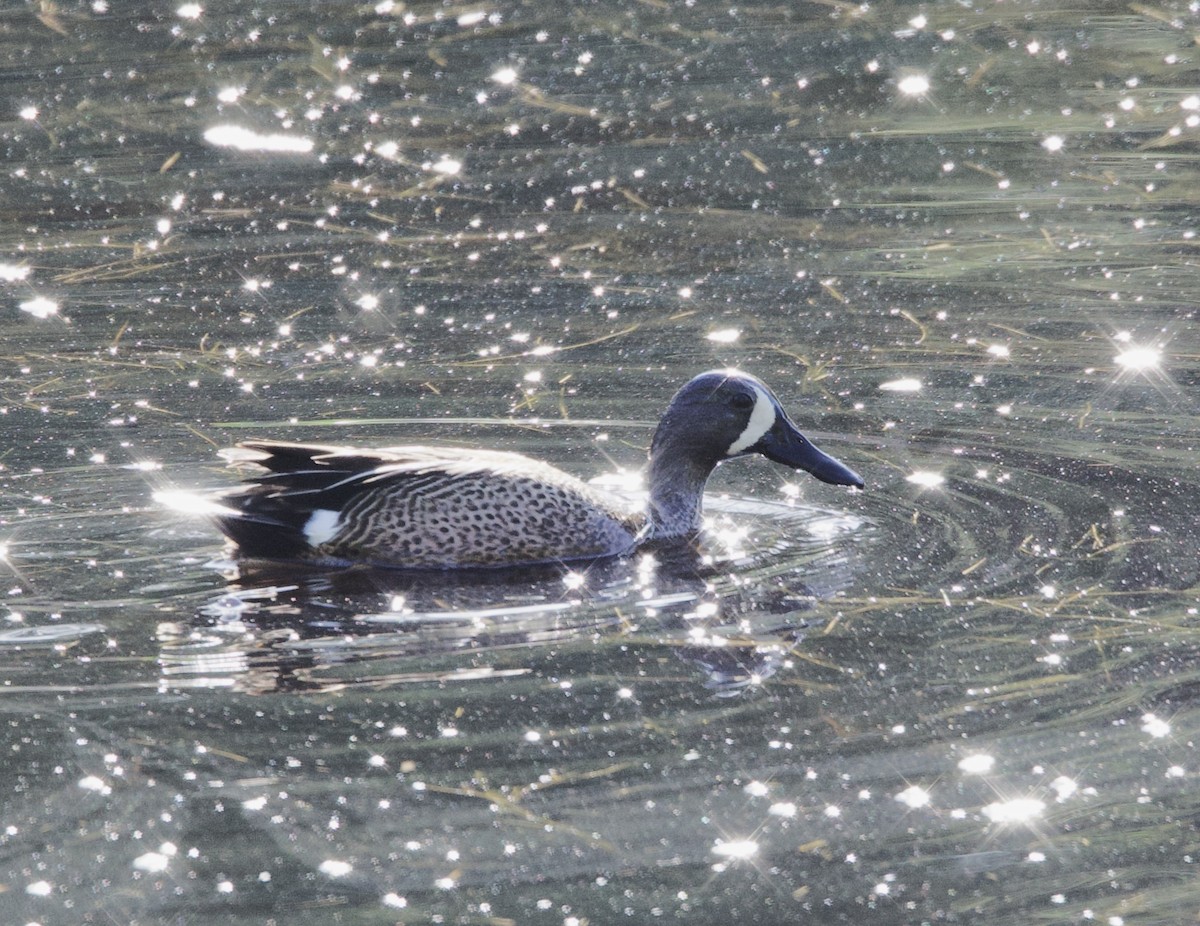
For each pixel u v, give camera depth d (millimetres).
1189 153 21922
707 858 8500
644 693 10086
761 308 17766
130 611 11297
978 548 12289
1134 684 10078
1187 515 12695
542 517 12578
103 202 21156
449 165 22234
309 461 12609
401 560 12312
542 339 17094
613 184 21484
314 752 9406
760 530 13070
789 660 10539
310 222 20516
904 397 15516
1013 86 24312
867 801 8977
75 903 8172
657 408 15391
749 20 27281
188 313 17906
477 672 10391
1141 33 26109
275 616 11297
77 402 15547
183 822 8781
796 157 22203
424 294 18359
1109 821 8781
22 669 10398
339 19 27688
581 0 28266
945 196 20875
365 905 8148
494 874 8391
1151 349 16391
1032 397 15398
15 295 18359
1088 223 19875
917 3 27844
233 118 23781
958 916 8055
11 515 13000
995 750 9406
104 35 27078
